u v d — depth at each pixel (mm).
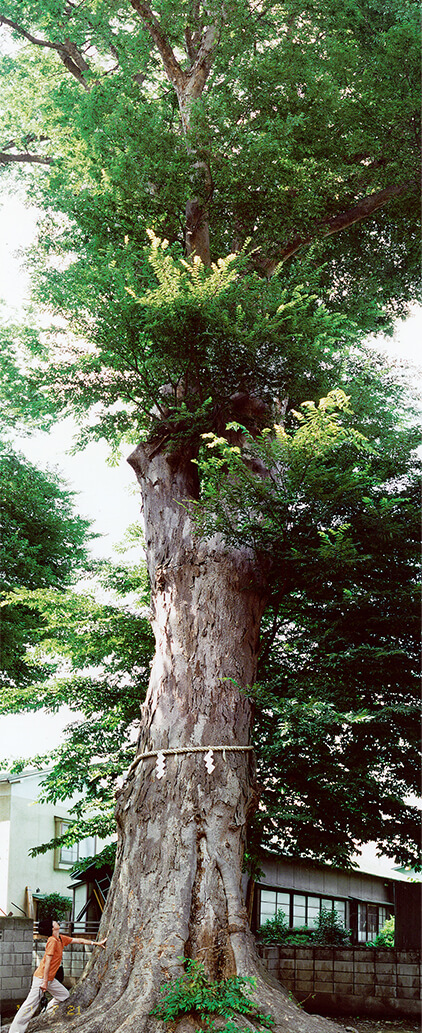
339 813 11250
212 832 8102
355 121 11367
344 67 11320
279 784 11133
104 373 10500
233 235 12180
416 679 11148
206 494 9047
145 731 8984
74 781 12398
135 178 10898
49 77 16859
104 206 11453
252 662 9641
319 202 11477
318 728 10062
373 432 12258
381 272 14992
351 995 10281
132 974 7211
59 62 16875
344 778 10766
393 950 10258
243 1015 6848
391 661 10906
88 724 12773
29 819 24688
